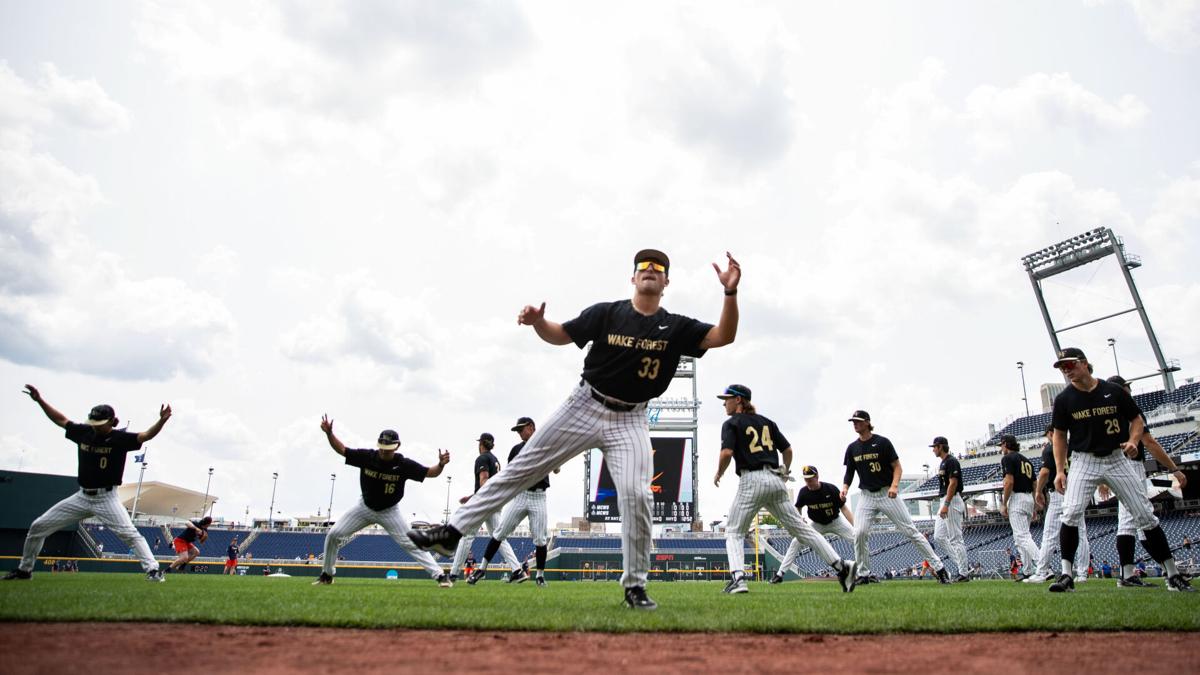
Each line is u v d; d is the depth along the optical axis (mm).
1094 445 7676
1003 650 3162
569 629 3678
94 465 9062
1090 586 9695
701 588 10727
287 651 2877
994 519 38219
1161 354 35781
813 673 2564
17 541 26859
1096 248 38656
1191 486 32094
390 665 2607
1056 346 40781
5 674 2281
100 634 3213
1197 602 5543
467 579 11844
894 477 11539
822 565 41875
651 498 4996
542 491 11594
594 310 5090
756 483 8742
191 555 12273
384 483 9836
